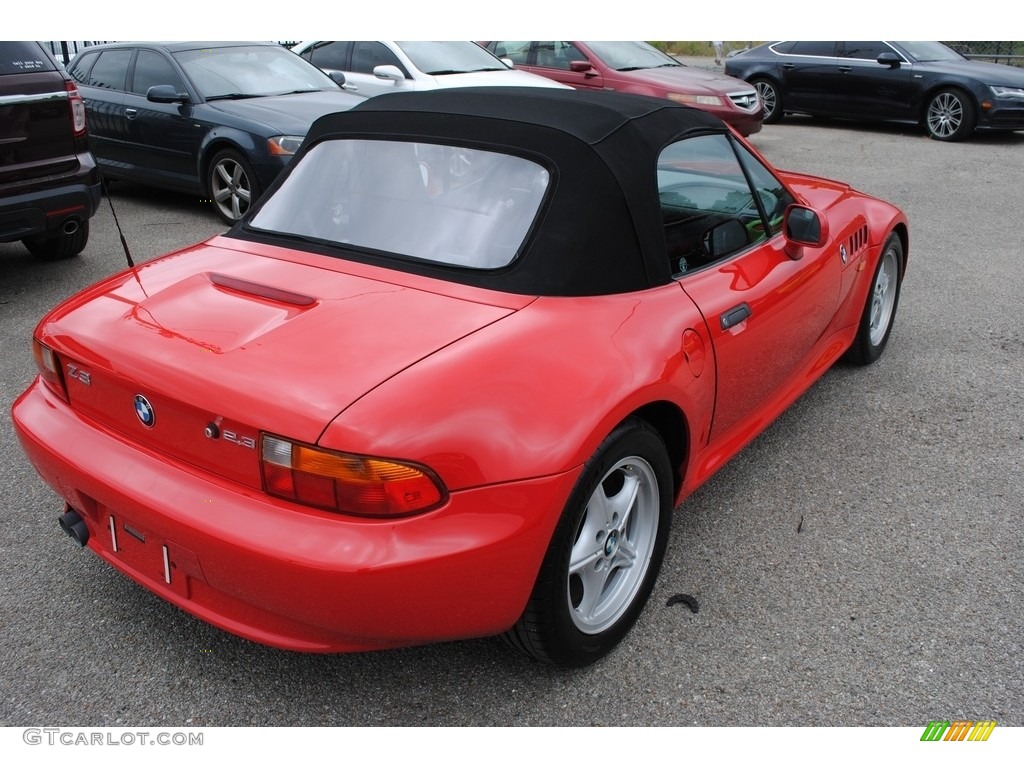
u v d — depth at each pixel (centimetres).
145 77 822
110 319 254
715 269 308
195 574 224
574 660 253
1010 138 1261
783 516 345
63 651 266
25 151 555
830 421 425
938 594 298
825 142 1212
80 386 252
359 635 214
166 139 795
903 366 490
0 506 341
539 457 218
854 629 280
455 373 218
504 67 1009
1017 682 259
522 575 221
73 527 269
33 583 297
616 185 268
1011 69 1250
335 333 232
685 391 268
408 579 204
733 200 331
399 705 249
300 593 205
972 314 573
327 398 208
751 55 1402
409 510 205
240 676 259
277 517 208
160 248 696
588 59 1080
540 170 269
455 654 269
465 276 257
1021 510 350
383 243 276
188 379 220
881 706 249
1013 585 303
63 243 644
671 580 304
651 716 246
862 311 453
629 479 261
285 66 862
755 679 259
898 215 462
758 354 325
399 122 301
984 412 434
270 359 222
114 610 284
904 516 345
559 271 254
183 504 218
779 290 333
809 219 337
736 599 295
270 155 723
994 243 739
